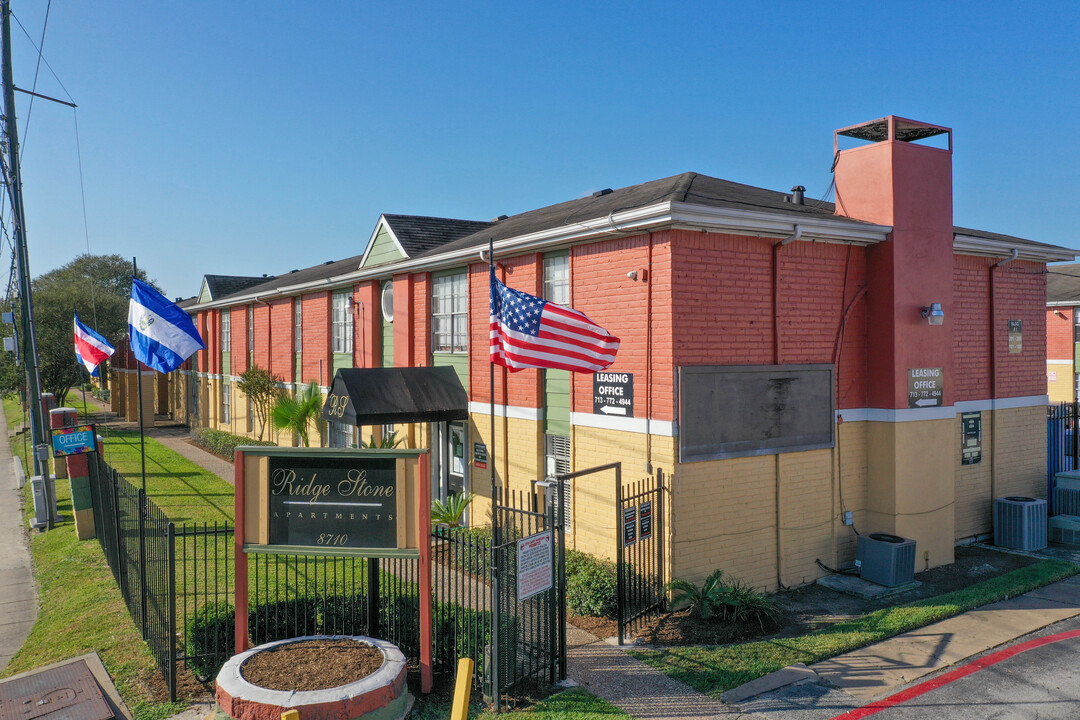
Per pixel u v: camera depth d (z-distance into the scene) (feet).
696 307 36.65
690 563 36.24
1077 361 105.09
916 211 42.65
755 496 38.60
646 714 25.11
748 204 40.45
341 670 24.23
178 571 38.91
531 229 45.68
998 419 51.26
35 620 36.58
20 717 24.13
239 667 24.44
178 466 79.36
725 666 28.89
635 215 35.94
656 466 36.55
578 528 41.75
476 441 51.08
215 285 117.91
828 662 29.76
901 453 41.96
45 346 126.41
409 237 63.67
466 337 52.60
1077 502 52.11
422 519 26.48
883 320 42.14
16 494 69.97
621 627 31.40
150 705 25.55
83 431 49.70
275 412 74.23
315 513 27.25
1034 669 29.09
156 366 34.91
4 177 64.03
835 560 41.63
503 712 25.11
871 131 45.50
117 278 235.61
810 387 40.60
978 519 50.19
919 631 33.24
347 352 73.41
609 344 33.81
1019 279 52.80
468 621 27.68
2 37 57.00
